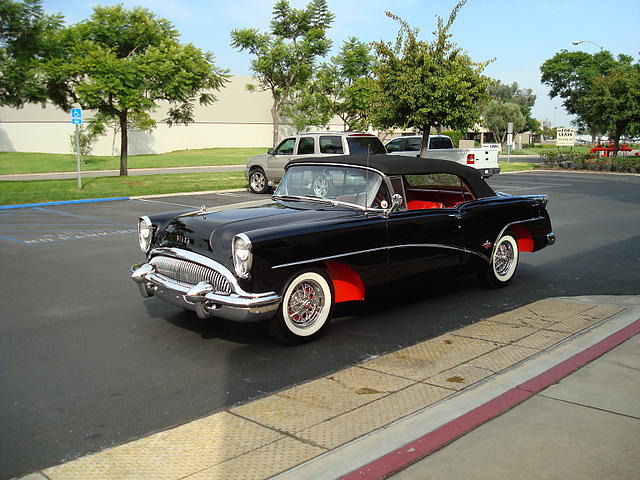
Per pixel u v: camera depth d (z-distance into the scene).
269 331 4.99
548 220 7.48
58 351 4.94
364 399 3.94
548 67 56.22
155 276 5.24
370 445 3.24
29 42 18.75
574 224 12.21
